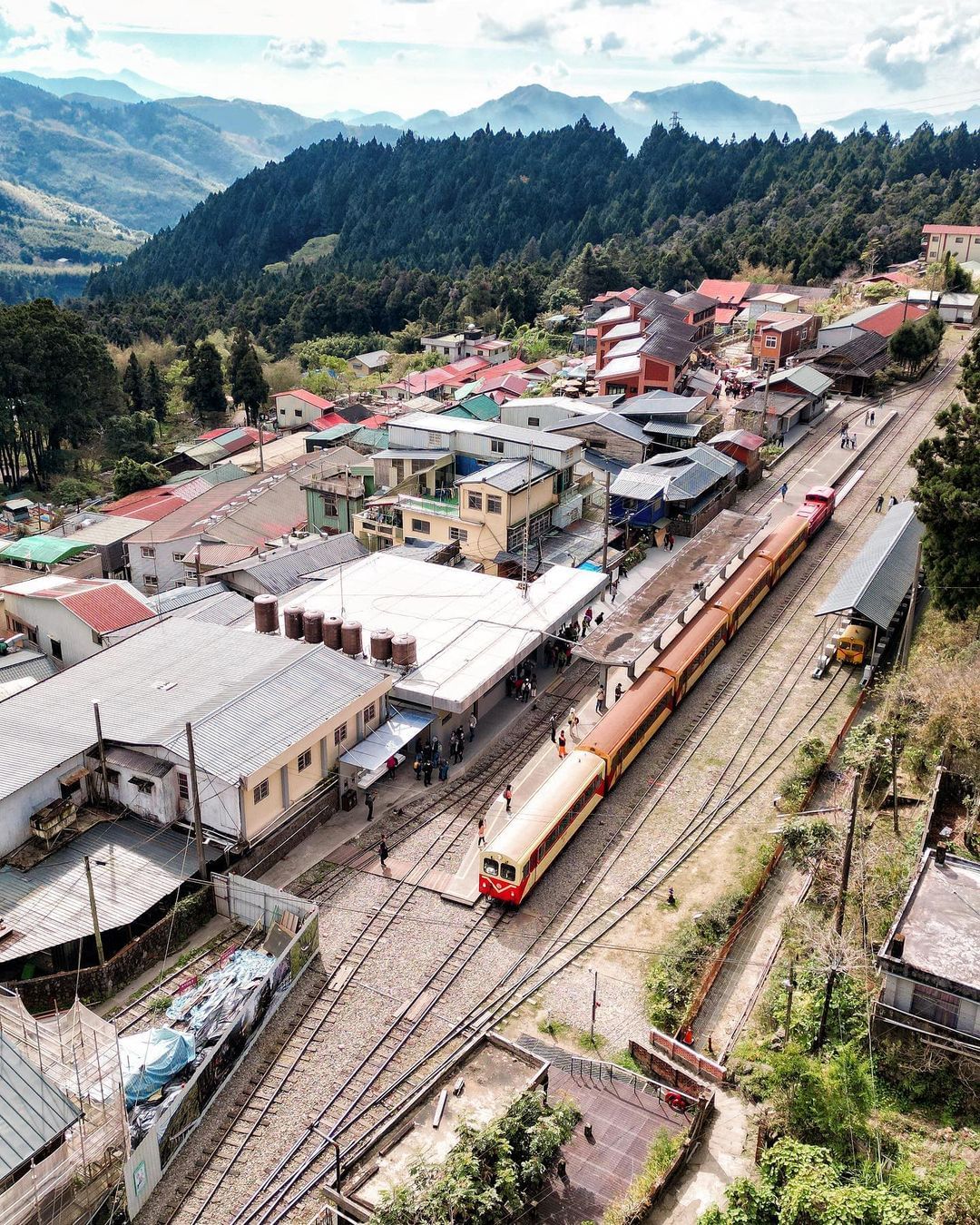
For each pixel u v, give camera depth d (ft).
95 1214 83.10
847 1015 94.12
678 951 110.83
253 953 111.75
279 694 140.97
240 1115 96.12
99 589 185.98
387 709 153.48
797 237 568.00
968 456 149.18
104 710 140.05
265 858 129.80
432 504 222.89
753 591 192.44
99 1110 86.38
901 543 193.26
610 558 217.97
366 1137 91.71
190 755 117.80
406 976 112.57
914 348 325.21
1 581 217.97
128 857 123.54
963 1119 83.92
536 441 226.58
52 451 376.68
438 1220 75.10
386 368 519.19
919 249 515.09
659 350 311.68
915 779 128.77
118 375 441.27
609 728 145.69
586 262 552.00
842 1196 72.79
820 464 272.92
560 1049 100.48
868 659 171.53
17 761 127.34
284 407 416.26
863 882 106.93
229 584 211.00
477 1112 90.07
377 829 138.62
